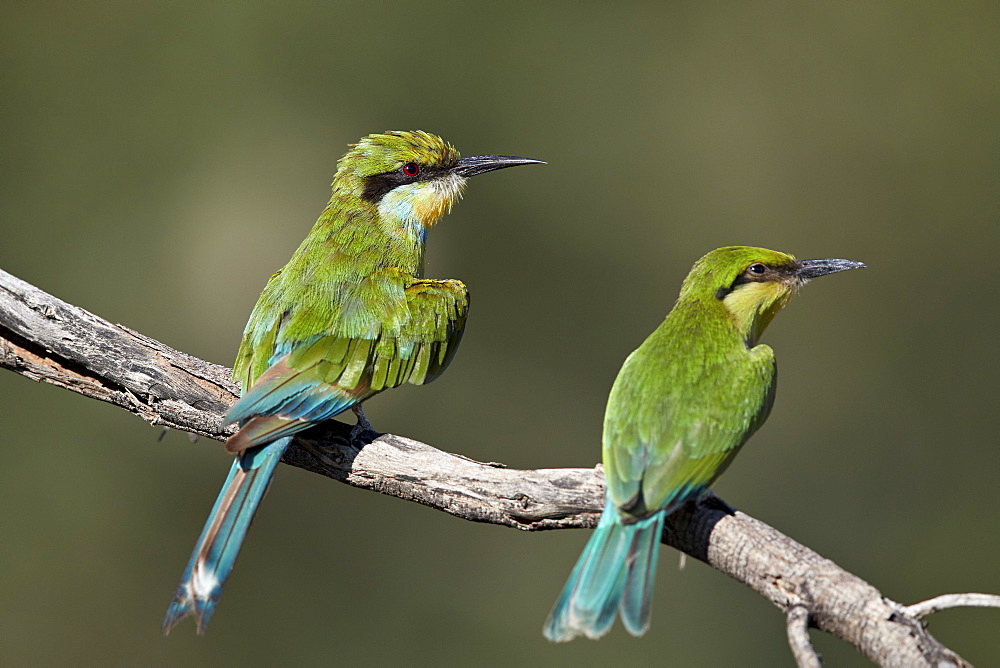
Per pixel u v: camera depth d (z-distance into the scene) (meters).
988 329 16.19
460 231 15.77
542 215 16.11
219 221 15.55
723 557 5.35
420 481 6.07
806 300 15.99
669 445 5.50
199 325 15.30
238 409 6.17
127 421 13.58
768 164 16.61
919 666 4.80
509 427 15.16
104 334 6.66
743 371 5.82
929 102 16.73
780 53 16.86
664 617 12.88
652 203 16.36
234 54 16.05
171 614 5.70
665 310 16.11
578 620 5.08
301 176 15.90
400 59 16.34
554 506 5.76
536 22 16.59
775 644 12.83
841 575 5.09
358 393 6.71
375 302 7.01
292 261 7.45
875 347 16.02
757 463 15.20
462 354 15.23
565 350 15.70
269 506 13.32
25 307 6.60
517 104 16.38
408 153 8.02
